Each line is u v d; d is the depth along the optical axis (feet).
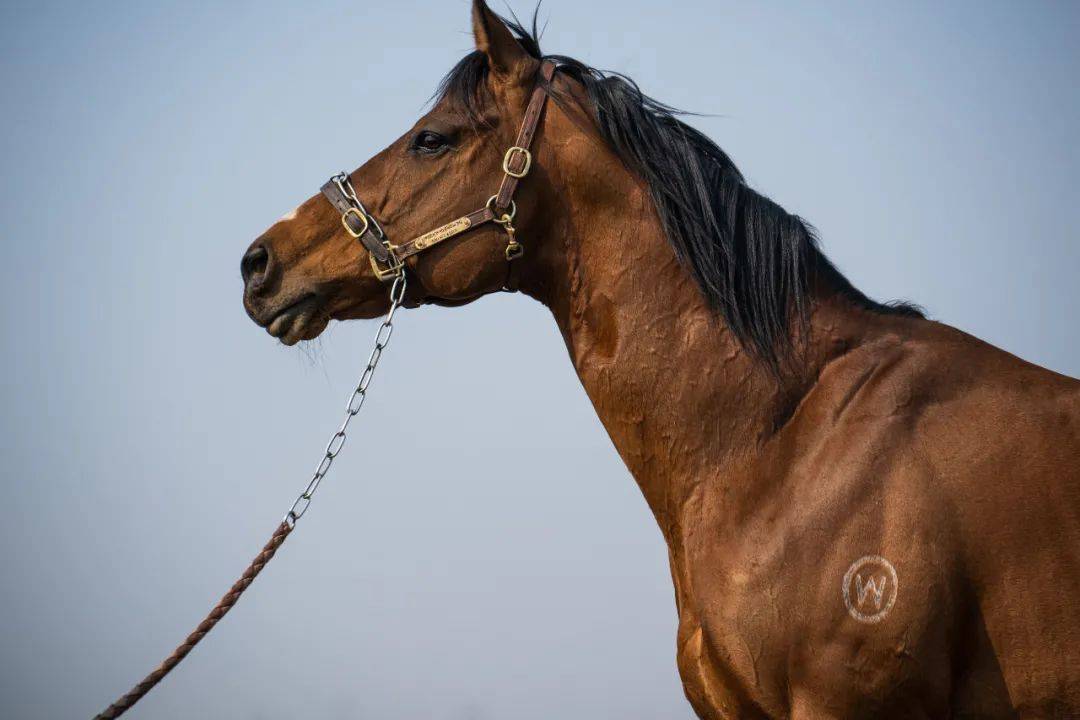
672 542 17.83
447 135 19.02
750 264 17.60
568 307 18.88
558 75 19.15
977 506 15.24
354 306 19.71
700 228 17.78
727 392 17.17
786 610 15.49
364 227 19.19
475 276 18.97
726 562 16.30
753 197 18.26
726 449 16.99
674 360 17.58
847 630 15.11
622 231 18.29
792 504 16.01
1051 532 14.99
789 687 15.56
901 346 16.76
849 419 16.25
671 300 17.81
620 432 18.20
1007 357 16.72
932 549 15.10
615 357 18.04
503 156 18.89
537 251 19.10
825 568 15.39
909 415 15.97
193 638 17.99
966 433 15.69
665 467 17.62
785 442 16.62
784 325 17.26
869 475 15.62
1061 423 15.61
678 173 18.12
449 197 18.97
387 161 19.60
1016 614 14.97
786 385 16.92
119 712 17.31
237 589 18.35
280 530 18.89
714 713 16.87
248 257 19.81
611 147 18.54
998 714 15.20
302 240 19.56
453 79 19.44
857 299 17.69
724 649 16.01
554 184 18.72
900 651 14.94
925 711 15.23
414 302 19.90
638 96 18.79
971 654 15.29
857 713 15.19
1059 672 14.76
